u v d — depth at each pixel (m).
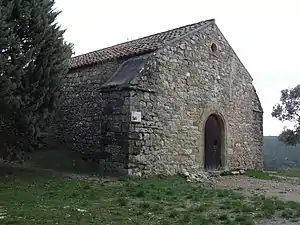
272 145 46.62
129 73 13.11
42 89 10.53
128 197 8.88
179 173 13.77
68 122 16.03
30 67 10.29
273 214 7.48
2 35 9.45
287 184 13.98
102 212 7.00
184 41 14.73
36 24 10.38
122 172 12.29
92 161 14.26
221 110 16.25
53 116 11.10
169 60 13.96
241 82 17.62
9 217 6.18
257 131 18.36
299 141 35.22
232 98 16.97
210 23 16.12
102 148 13.09
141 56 13.80
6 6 9.91
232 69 17.16
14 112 10.07
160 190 10.01
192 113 14.75
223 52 16.72
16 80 9.91
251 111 18.08
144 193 9.28
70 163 13.61
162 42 14.25
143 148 12.67
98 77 15.11
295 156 42.28
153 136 13.07
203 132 15.14
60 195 8.59
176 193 9.70
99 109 14.57
